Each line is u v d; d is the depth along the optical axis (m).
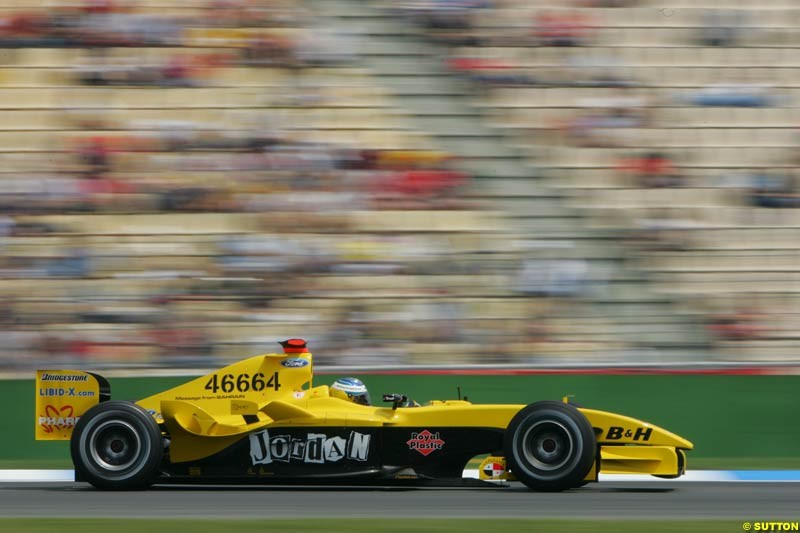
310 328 44.56
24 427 38.47
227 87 53.38
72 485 31.05
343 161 50.84
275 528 20.45
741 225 49.44
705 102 53.84
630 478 32.97
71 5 55.25
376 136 52.06
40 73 53.06
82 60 53.62
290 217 48.59
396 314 45.09
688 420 38.47
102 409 27.78
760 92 54.25
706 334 45.12
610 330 44.94
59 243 47.19
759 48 55.88
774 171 51.31
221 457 27.75
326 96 53.56
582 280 46.69
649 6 57.12
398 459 27.45
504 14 57.41
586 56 55.66
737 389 38.56
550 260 47.28
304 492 27.70
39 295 45.44
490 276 46.62
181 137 51.16
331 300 45.50
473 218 49.09
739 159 51.84
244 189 49.53
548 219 49.22
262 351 44.03
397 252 47.34
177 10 55.75
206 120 52.00
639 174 51.19
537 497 26.20
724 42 56.03
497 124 53.16
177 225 48.06
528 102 54.12
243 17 56.03
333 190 49.75
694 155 51.88
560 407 26.52
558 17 57.00
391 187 50.06
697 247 48.41
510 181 50.81
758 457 38.19
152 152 50.59
